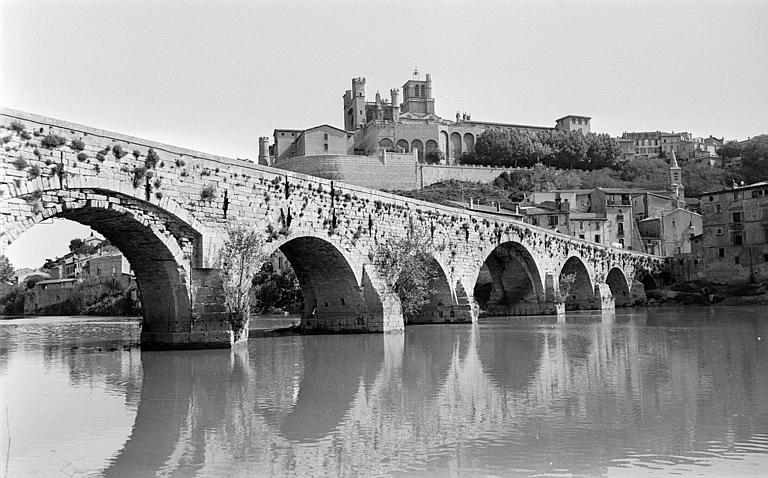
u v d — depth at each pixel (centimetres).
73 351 5672
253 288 12262
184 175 4656
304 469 2033
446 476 1944
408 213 7262
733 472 1958
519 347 5353
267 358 4694
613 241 15925
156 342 4953
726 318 8900
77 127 4000
